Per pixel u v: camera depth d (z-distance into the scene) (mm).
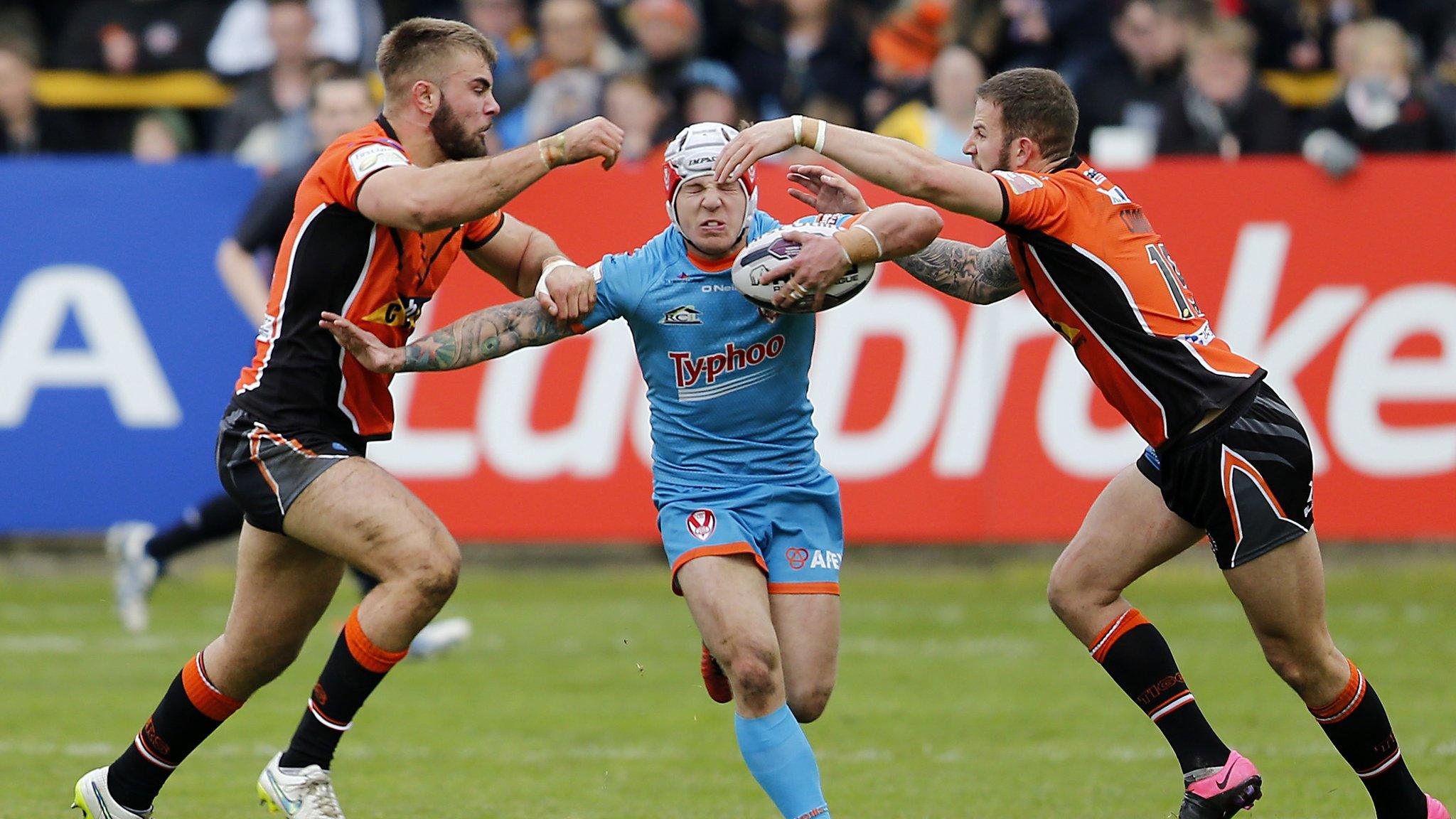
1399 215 37344
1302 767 23203
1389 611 34906
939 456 37594
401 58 18422
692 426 18781
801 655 18484
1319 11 48781
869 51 47781
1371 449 37406
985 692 28312
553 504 37594
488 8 45750
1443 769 22891
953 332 37531
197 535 32938
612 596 37250
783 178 37406
